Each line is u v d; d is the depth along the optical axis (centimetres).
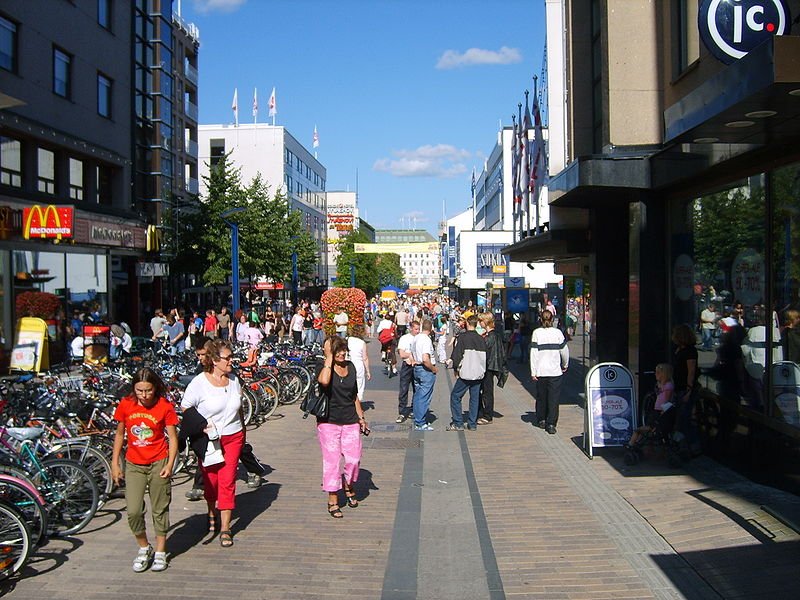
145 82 3944
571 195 1219
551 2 1581
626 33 1153
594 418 971
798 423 750
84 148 2736
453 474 906
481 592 539
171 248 3953
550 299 3922
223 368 667
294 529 695
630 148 1154
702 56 955
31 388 880
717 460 947
